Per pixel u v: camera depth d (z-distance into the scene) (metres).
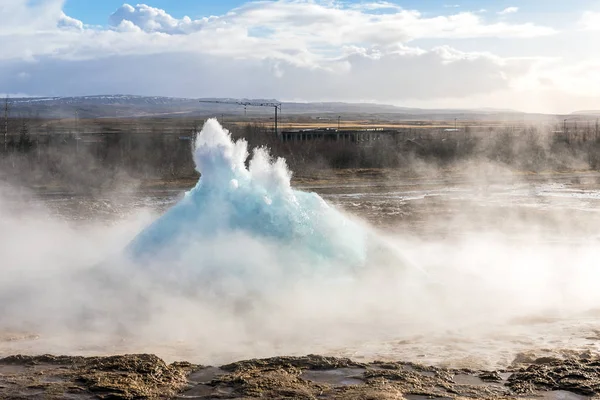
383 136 60.66
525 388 7.09
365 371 7.61
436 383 7.25
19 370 7.60
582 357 8.16
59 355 8.27
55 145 48.78
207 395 6.91
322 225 11.49
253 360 7.93
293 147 50.00
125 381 7.18
